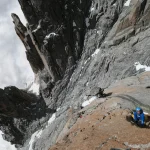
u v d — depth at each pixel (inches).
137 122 605.6
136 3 1926.7
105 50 2117.4
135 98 885.2
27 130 2242.9
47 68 2325.3
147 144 499.8
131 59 1840.6
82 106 1354.6
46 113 2217.0
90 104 1167.0
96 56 2151.8
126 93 1040.2
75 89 2134.6
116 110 788.0
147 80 1278.3
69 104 2043.6
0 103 2085.4
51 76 2319.1
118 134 580.4
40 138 1980.8
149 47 1788.9
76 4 2272.4
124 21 2010.3
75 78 2208.4
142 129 582.2
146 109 765.9
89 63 2176.4
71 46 2288.4
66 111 1953.7
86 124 791.7
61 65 2261.3
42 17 2145.7
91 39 2256.4
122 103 852.0
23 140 2255.2
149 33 1871.3
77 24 2276.1
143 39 1887.3
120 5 2183.8
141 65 1756.9
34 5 2081.7
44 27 2160.4
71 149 574.6
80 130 705.6
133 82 1333.7
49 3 2106.3
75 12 2269.9
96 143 561.0
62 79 2271.2
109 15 2190.0
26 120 2256.4
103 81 1921.8
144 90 1026.7
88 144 565.6
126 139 542.9
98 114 841.5
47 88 2300.7
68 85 2230.6
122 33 2023.9
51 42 2176.4
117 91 1211.2
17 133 2272.4
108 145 534.0
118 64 1895.9
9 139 2320.4
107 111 826.2
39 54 2351.1
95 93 1250.6
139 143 510.0
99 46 2210.9
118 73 1857.8
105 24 2197.3
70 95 2137.1
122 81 1440.7
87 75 2106.3
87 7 2337.6
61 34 2202.3
